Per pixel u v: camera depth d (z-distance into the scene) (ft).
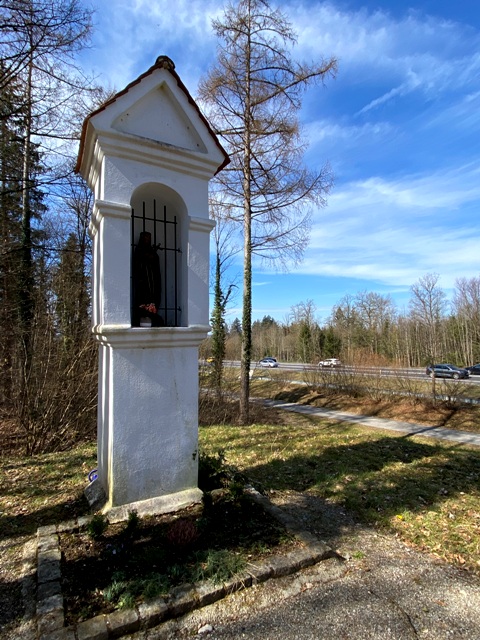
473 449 22.97
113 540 8.23
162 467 9.96
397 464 17.49
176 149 10.21
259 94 30.25
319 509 11.60
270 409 43.80
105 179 9.41
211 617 6.33
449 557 8.89
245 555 7.77
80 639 5.55
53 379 20.61
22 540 8.91
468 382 62.69
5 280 29.89
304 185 30.94
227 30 28.63
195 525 8.63
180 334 10.11
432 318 54.90
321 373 53.67
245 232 33.32
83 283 31.58
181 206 11.05
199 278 10.80
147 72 9.87
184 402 10.39
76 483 12.71
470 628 6.39
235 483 10.48
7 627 6.11
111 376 9.34
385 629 6.29
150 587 6.59
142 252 11.00
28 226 32.94
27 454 18.57
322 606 6.79
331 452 19.51
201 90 29.66
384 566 8.30
